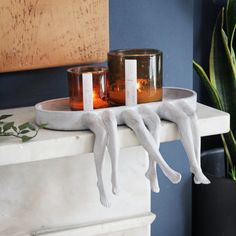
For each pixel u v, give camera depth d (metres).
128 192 0.98
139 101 0.83
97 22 0.94
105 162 0.95
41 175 0.91
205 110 0.87
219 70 1.17
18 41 0.89
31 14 0.89
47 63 0.92
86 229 0.95
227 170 1.24
